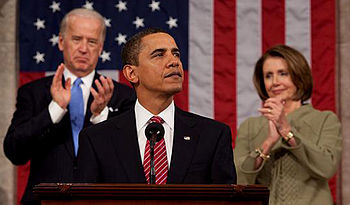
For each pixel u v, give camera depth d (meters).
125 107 11.53
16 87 14.04
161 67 7.11
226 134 7.24
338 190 13.30
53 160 10.68
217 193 5.67
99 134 7.22
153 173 6.61
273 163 9.77
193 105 13.55
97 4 13.81
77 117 11.22
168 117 7.32
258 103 13.45
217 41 13.66
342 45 13.59
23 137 10.55
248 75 13.54
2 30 14.17
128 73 7.45
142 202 5.69
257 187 5.70
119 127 7.29
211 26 13.73
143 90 7.32
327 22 13.38
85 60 11.62
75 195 5.71
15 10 14.22
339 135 9.96
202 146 7.07
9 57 14.11
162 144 7.12
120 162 7.02
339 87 13.53
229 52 13.62
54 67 13.66
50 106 10.70
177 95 13.59
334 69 13.20
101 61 13.55
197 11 13.77
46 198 5.76
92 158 7.07
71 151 10.76
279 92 10.34
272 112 9.53
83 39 11.67
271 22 13.57
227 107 13.49
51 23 13.77
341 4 13.66
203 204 5.69
